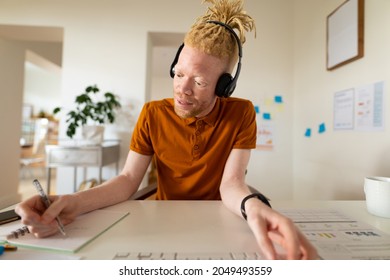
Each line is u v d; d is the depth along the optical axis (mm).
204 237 392
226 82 563
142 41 2074
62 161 1811
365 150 1160
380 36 1063
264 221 356
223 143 703
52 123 5715
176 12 2080
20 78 2664
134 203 597
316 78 1688
